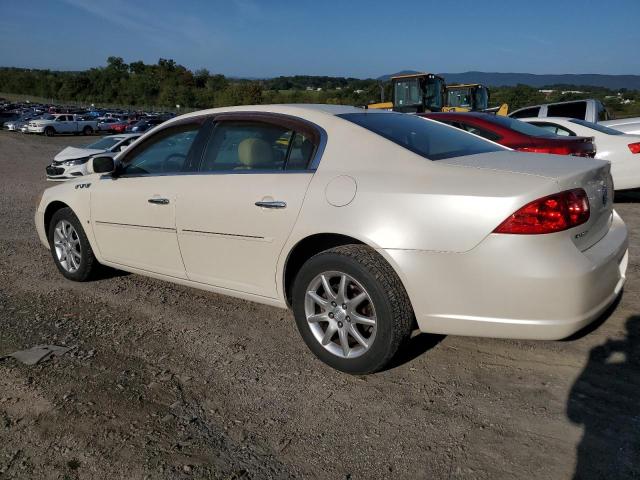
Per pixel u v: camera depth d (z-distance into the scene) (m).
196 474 2.29
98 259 4.60
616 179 8.11
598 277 2.70
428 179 2.83
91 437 2.55
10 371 3.19
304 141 3.33
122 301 4.38
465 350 3.36
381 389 2.95
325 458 2.39
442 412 2.72
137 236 4.13
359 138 3.17
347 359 3.04
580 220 2.70
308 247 3.30
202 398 2.89
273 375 3.13
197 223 3.65
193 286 3.91
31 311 4.20
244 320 3.95
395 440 2.51
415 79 15.51
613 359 3.17
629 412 2.66
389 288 2.83
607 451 2.38
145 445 2.49
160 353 3.43
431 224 2.72
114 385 3.03
